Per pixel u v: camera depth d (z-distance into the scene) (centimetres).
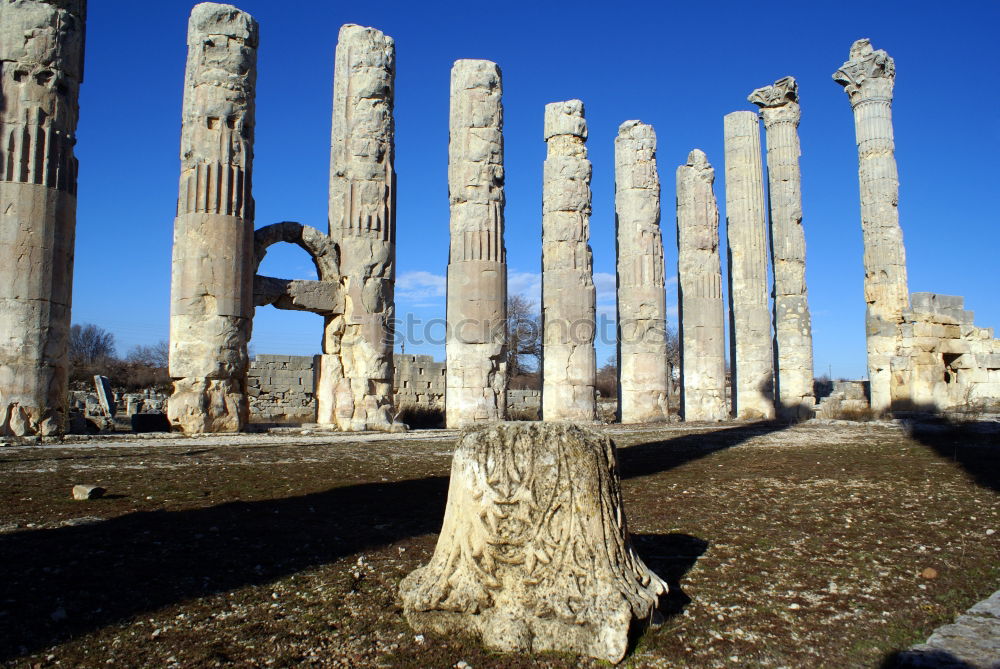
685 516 803
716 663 417
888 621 482
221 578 564
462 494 468
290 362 3111
